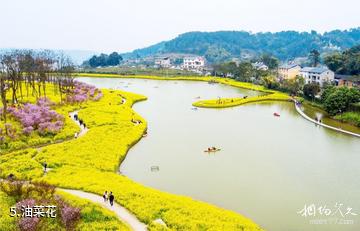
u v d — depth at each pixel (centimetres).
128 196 5781
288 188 6750
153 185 6825
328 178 7288
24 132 8831
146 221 5131
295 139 10256
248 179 7162
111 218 5059
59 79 16038
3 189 5584
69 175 6656
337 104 13000
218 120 12600
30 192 5503
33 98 12569
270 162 8188
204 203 5816
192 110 14412
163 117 12912
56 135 9100
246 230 4900
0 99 11688
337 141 10131
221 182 6988
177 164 7950
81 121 10744
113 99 14962
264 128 11531
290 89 18788
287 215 5753
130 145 9088
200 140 9888
